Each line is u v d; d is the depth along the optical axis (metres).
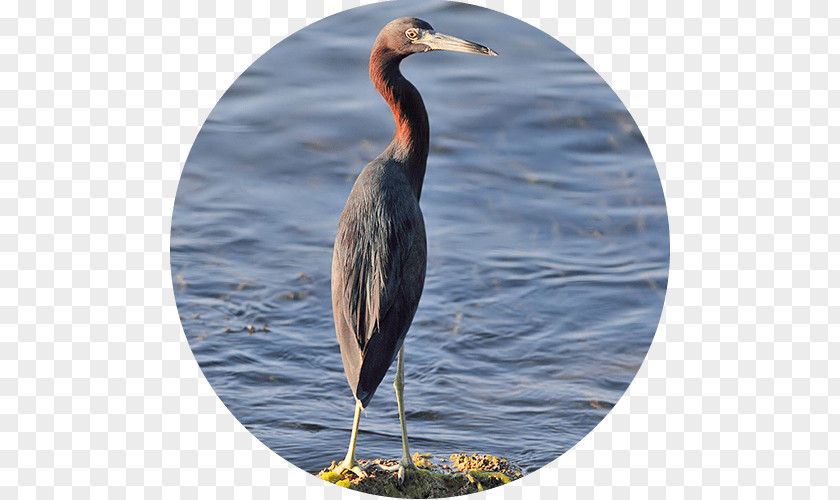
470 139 16.36
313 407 11.38
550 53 16.92
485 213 15.70
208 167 15.88
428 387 11.90
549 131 16.55
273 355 12.44
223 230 15.13
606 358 12.70
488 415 11.36
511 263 14.48
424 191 15.98
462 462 9.54
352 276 8.30
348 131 16.28
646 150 16.36
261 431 10.80
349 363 8.23
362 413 11.26
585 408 11.64
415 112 9.02
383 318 8.23
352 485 8.37
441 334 13.07
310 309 13.54
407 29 8.89
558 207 15.79
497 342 12.91
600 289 14.05
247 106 16.30
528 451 10.57
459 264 14.44
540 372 12.46
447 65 16.78
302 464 10.12
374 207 8.41
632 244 15.12
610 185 16.02
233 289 13.84
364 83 16.64
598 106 16.55
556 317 13.57
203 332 12.88
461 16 17.19
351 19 17.05
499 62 16.86
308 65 16.62
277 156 16.08
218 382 11.80
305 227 15.22
